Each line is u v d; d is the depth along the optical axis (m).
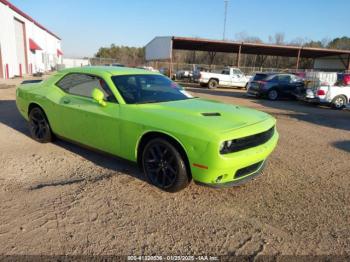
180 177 3.57
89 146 4.57
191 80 28.41
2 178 4.08
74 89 4.84
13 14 27.16
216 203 3.59
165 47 28.80
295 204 3.66
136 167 4.48
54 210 3.30
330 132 7.88
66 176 4.21
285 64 54.03
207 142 3.22
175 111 3.83
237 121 3.66
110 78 4.39
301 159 5.39
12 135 6.19
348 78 13.66
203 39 28.22
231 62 58.12
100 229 2.99
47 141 5.58
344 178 4.56
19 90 5.98
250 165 3.66
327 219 3.34
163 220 3.19
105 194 3.70
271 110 12.14
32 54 36.03
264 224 3.20
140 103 4.14
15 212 3.23
